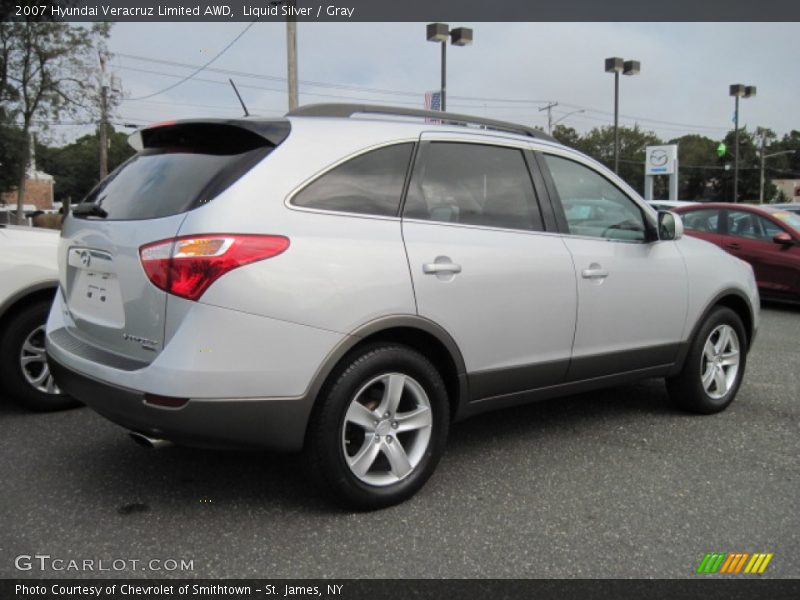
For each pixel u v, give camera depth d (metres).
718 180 85.44
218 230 2.88
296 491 3.54
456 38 18.44
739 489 3.67
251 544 3.02
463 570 2.85
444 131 3.69
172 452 4.05
